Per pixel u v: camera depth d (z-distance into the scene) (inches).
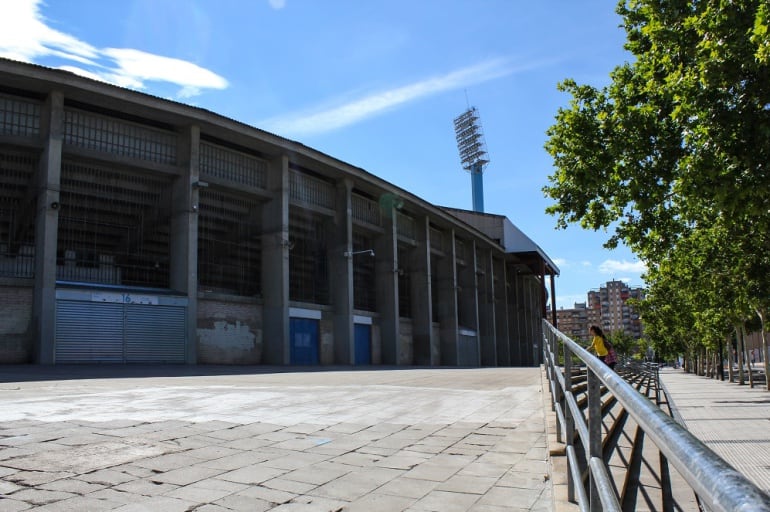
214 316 1214.3
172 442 266.5
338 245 1533.0
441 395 467.5
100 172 1082.1
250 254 1339.8
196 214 1140.5
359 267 1699.1
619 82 495.8
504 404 412.5
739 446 392.2
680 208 542.3
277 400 417.1
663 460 151.9
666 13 398.9
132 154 1101.7
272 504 185.3
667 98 437.4
